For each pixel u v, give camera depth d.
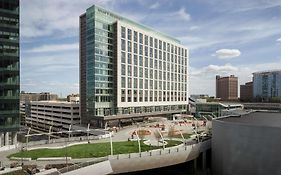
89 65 103.50
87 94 105.06
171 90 147.00
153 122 111.69
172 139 68.25
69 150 53.88
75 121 126.88
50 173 38.56
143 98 123.31
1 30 64.38
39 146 57.84
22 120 190.25
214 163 60.41
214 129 60.69
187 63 164.62
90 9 103.25
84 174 42.16
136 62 118.75
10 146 55.03
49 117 149.38
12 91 65.25
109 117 101.88
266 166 49.03
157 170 62.00
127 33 113.19
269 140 48.69
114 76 109.25
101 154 51.06
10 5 65.94
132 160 49.31
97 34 102.19
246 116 72.19
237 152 53.16
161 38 137.88
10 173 38.69
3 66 64.25
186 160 57.31
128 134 77.06
